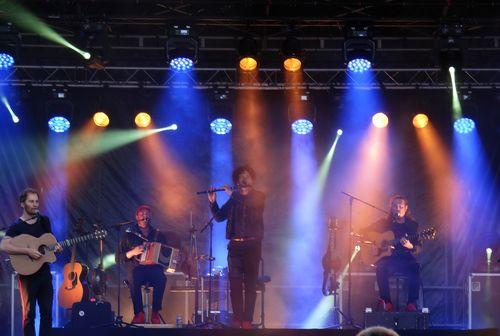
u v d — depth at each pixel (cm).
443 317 1545
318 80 1533
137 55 1501
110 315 1196
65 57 1491
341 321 1404
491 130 1568
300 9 1323
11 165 1562
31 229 1037
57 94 1491
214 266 1553
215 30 1448
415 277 1275
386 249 1277
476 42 1487
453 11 1323
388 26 1349
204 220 1566
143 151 1577
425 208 1573
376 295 1409
